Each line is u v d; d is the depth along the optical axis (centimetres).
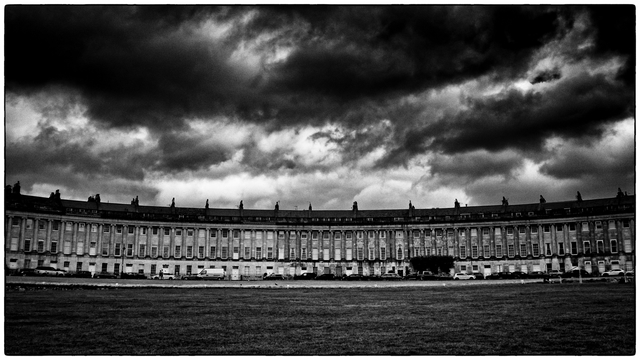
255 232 14062
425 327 3441
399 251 13875
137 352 2855
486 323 3559
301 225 14125
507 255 13162
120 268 12975
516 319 3706
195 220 13762
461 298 5194
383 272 13775
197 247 13725
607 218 12288
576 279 8825
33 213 12056
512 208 13550
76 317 3809
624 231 12094
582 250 12488
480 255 13375
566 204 13150
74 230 12669
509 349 2906
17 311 4075
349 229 14112
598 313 3941
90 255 12744
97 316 3862
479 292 5972
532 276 10762
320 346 2986
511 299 4994
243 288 7188
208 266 13675
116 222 13125
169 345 2992
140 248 13300
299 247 14075
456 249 13575
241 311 4172
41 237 12225
